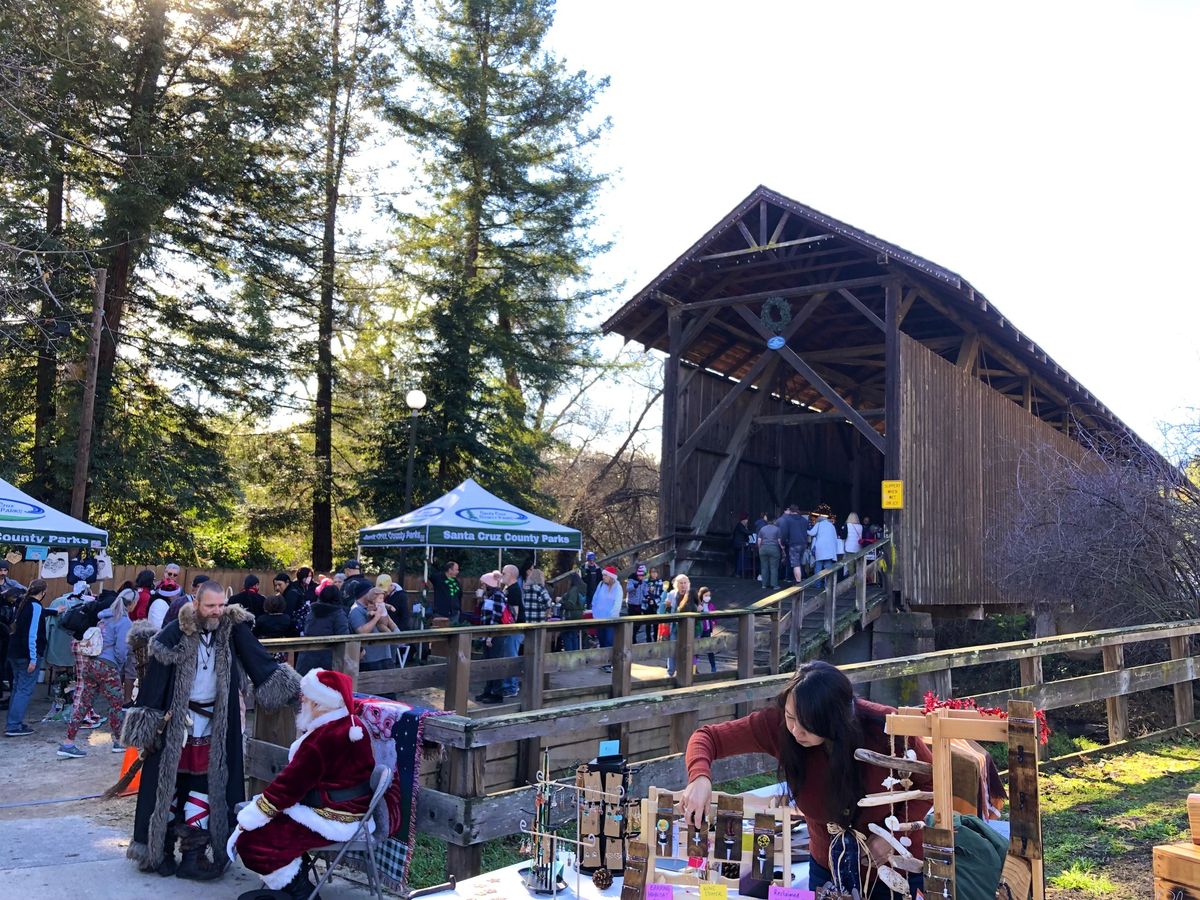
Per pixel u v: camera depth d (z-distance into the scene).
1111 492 13.91
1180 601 13.30
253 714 6.88
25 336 17.94
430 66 24.50
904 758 2.97
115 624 8.84
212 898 4.52
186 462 20.61
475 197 25.12
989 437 18.91
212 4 19.16
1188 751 8.65
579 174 25.89
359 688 7.43
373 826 4.26
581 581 14.60
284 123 20.69
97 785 7.32
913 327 19.88
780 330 17.02
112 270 18.97
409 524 12.78
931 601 16.16
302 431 24.67
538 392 26.33
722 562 19.47
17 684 9.30
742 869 3.32
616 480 35.97
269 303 21.59
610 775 4.11
